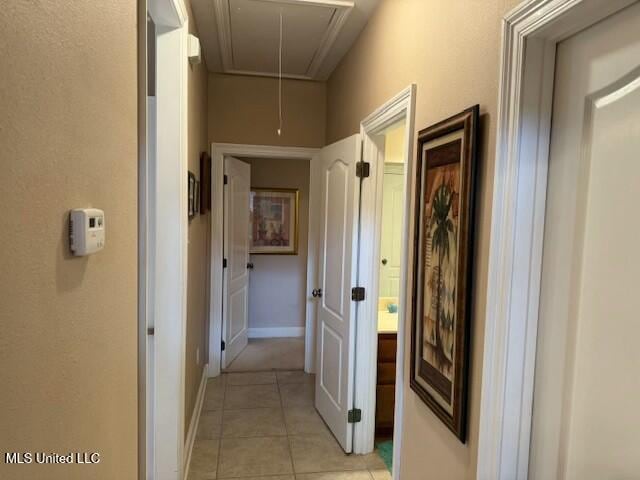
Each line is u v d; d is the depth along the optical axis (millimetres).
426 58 1710
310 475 2475
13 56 553
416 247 1747
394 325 3004
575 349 1051
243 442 2812
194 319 2869
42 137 643
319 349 3234
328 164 3051
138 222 1271
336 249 2867
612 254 949
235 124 3764
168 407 2070
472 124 1307
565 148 1084
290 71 3623
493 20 1241
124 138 1092
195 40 2174
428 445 1643
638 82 890
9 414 555
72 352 773
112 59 983
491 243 1215
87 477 855
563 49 1094
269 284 5059
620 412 926
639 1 880
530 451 1200
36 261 630
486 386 1232
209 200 3723
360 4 2389
